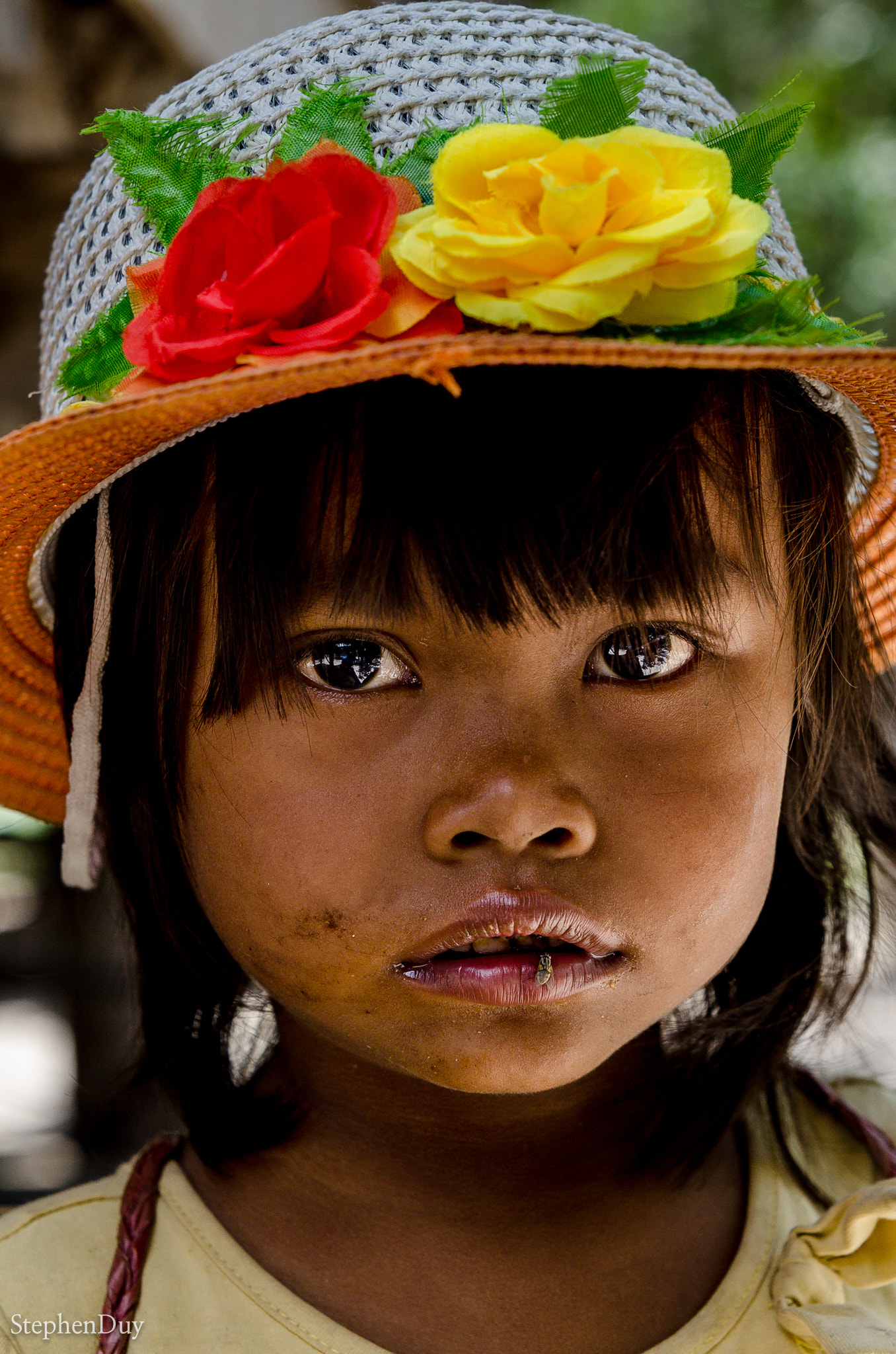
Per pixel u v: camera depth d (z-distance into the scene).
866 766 1.08
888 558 1.07
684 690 0.78
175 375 0.72
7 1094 3.04
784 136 0.78
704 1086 0.92
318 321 0.71
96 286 0.91
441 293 0.69
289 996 0.79
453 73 0.83
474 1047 0.74
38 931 2.87
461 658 0.74
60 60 2.03
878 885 1.14
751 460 0.80
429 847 0.72
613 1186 0.87
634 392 0.74
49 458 0.76
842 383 0.82
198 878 0.83
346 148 0.78
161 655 0.83
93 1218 0.91
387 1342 0.81
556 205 0.66
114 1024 2.78
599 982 0.75
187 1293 0.85
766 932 1.04
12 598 1.03
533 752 0.72
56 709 1.15
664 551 0.75
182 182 0.80
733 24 4.84
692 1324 0.84
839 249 4.60
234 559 0.76
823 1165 1.01
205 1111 0.92
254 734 0.76
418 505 0.72
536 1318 0.82
